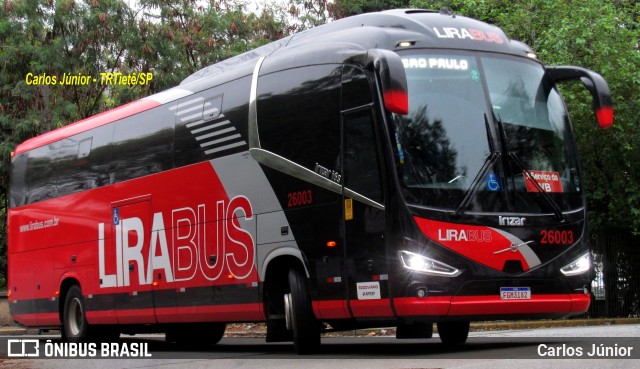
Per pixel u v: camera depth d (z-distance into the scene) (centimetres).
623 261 2383
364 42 1180
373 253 1121
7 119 2752
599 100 1200
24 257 2050
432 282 1080
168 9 2897
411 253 1084
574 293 1168
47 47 2736
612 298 2370
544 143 1194
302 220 1239
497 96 1180
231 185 1393
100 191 1773
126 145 1705
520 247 1130
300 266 1259
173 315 1537
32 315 2014
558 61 2234
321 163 1212
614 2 2553
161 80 2833
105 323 1748
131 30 2812
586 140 2280
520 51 1234
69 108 2738
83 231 1825
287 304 1271
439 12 1255
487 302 1100
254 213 1337
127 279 1670
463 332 1355
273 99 1316
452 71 1164
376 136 1122
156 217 1588
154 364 1270
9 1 2759
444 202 1105
